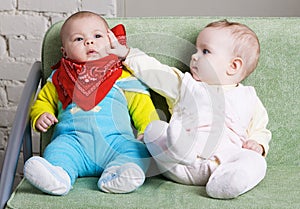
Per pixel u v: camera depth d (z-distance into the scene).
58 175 1.27
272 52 1.57
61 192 1.26
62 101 1.50
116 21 1.63
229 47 1.49
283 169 1.48
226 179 1.25
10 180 1.35
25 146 1.55
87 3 1.94
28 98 1.49
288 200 1.25
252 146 1.45
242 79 1.54
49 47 1.61
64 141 1.42
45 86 1.56
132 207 1.21
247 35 1.50
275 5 1.98
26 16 1.97
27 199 1.26
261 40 1.57
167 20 1.63
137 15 2.01
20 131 1.42
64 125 1.46
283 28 1.59
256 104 1.52
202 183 1.36
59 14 1.96
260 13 1.99
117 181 1.27
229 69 1.50
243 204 1.22
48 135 1.58
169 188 1.33
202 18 1.63
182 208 1.21
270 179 1.39
